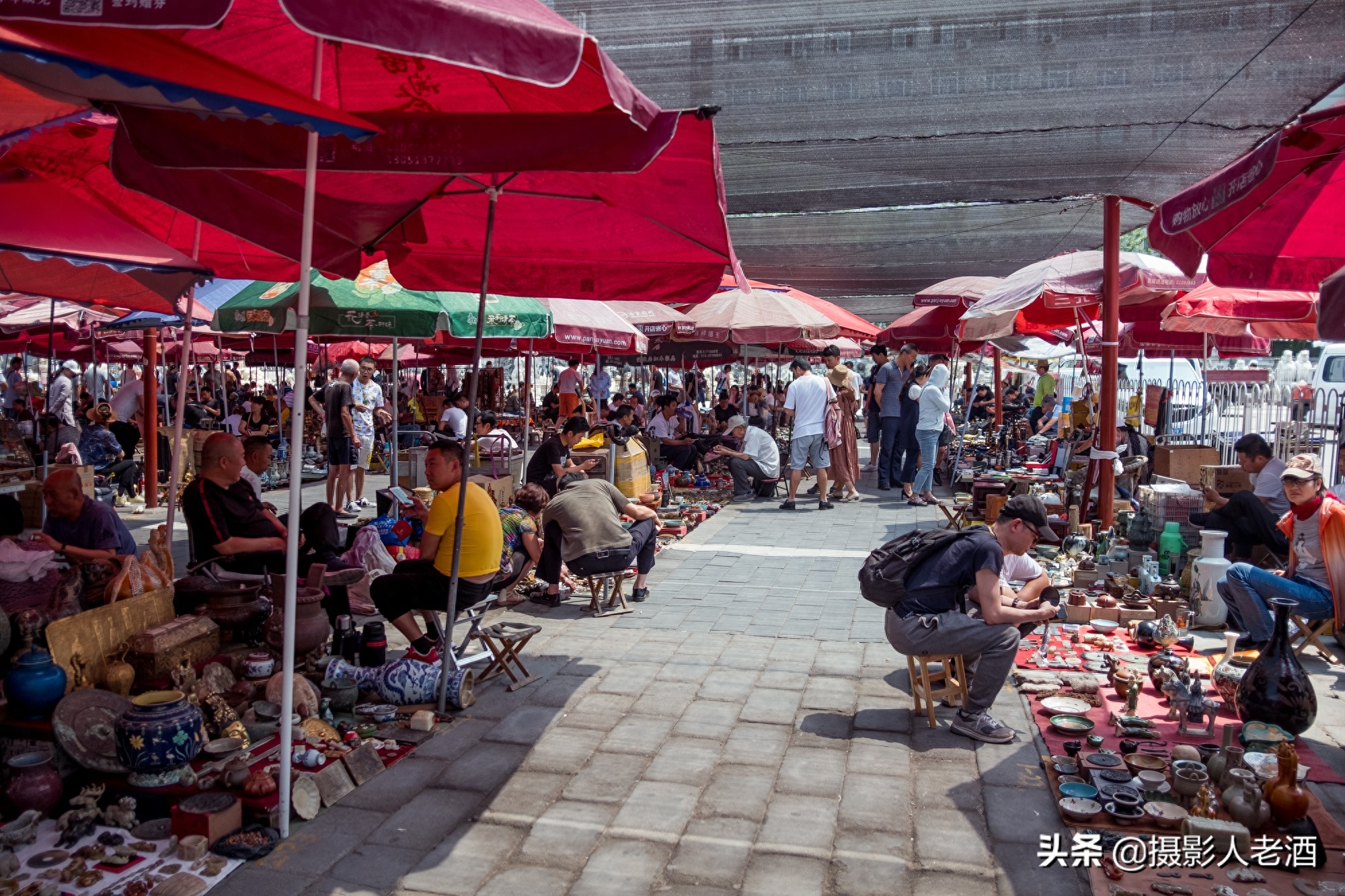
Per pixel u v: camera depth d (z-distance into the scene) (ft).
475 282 22.21
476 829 13.64
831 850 13.05
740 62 23.88
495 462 35.65
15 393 59.36
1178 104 24.66
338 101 16.60
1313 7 20.40
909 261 47.70
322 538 21.48
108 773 14.05
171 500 19.71
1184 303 33.35
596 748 16.58
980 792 14.83
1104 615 24.18
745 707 18.58
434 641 20.75
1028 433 64.39
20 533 18.69
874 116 25.93
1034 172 29.71
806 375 44.52
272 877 12.27
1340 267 18.78
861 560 32.65
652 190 16.83
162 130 12.85
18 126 12.28
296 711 16.67
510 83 14.94
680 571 31.01
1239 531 24.77
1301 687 16.14
